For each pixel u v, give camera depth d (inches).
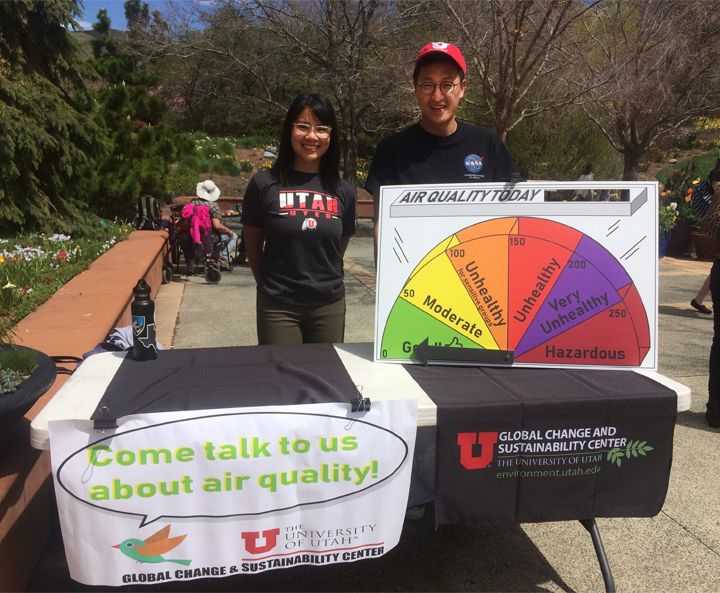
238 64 395.2
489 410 77.9
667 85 344.8
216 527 74.7
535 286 91.0
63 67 362.3
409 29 344.2
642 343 90.2
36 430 69.5
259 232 110.6
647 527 111.5
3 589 79.4
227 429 72.6
